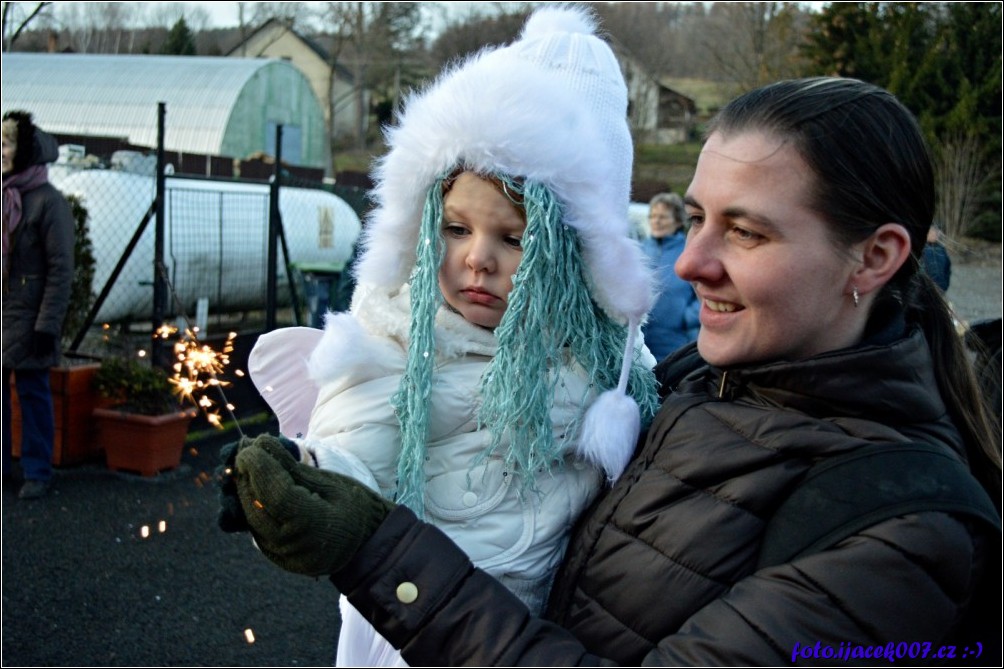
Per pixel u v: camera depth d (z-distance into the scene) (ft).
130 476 17.72
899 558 3.15
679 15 97.86
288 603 12.85
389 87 149.69
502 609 3.41
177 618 12.19
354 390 4.44
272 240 23.02
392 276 4.63
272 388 4.98
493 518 4.29
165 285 19.66
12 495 16.26
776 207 3.46
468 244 4.35
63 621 11.89
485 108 4.20
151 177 30.01
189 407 19.15
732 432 3.68
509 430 4.25
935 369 4.07
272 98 84.74
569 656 3.32
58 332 15.99
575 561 3.88
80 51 150.00
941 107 38.58
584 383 4.52
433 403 4.37
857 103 3.59
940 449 3.46
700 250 3.64
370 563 3.45
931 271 4.75
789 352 3.66
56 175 28.50
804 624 3.14
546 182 4.23
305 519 3.34
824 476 3.41
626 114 5.18
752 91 3.78
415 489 4.15
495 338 4.44
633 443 4.25
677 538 3.57
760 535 3.50
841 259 3.52
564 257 4.29
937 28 40.45
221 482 3.60
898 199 3.55
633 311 4.44
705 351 3.76
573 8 5.41
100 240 27.71
